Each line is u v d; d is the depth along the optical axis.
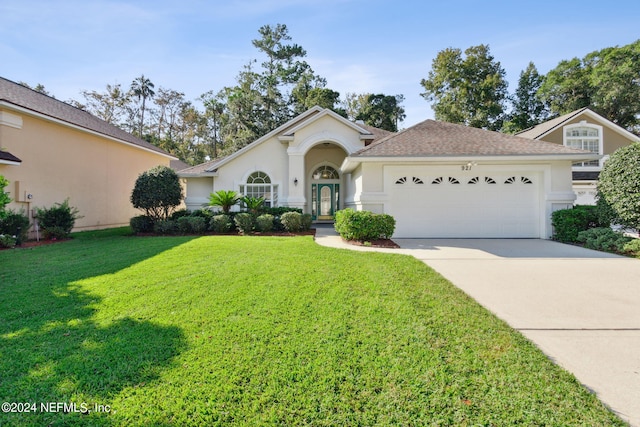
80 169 15.41
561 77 35.50
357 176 13.71
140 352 3.34
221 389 2.73
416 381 2.84
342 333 3.77
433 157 11.38
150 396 2.65
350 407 2.53
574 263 7.75
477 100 36.38
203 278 6.14
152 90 43.81
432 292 5.32
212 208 16.58
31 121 12.77
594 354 3.39
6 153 11.46
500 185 12.09
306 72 41.00
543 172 11.94
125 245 10.27
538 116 39.16
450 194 12.12
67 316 4.33
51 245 10.55
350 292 5.28
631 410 2.51
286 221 13.73
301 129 16.75
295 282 5.86
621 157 9.88
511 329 3.92
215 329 3.89
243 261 7.64
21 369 3.03
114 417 2.41
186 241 11.01
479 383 2.82
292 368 3.04
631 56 31.52
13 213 10.82
